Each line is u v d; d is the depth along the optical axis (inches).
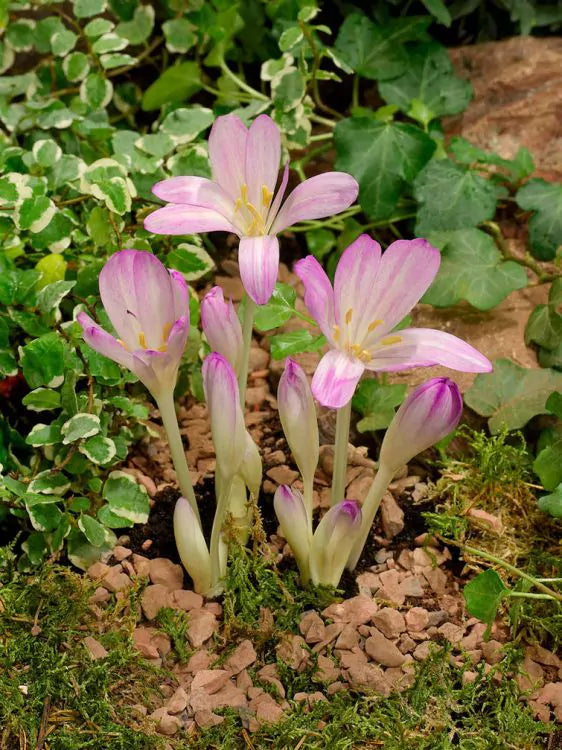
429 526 21.7
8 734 18.7
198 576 19.9
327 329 17.2
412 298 17.6
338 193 17.7
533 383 22.9
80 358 21.0
